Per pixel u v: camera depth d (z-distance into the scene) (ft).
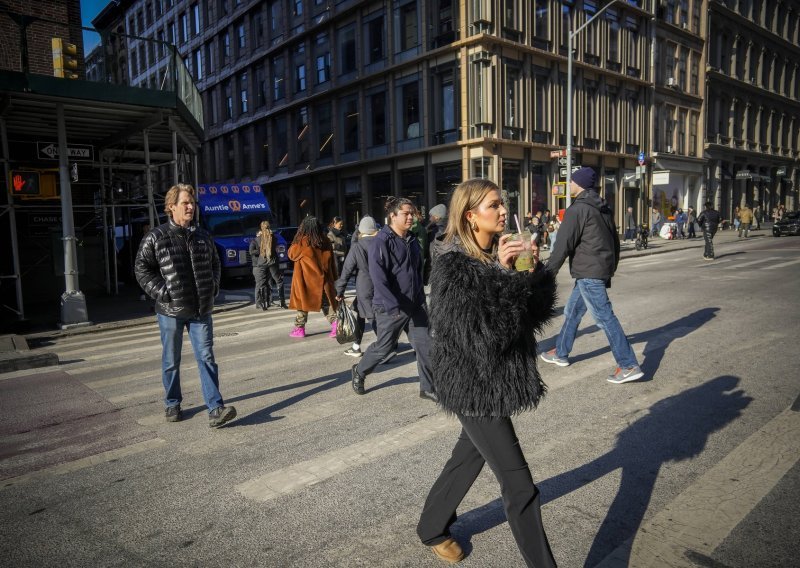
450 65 79.87
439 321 7.35
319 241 26.96
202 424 15.11
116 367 22.59
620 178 102.32
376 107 92.84
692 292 35.73
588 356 20.49
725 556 8.34
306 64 106.11
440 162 82.58
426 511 8.51
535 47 83.56
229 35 128.77
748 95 142.61
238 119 130.11
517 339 7.27
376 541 9.14
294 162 112.88
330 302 27.12
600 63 95.91
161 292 14.16
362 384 16.92
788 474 10.82
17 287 33.50
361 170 96.48
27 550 9.27
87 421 15.75
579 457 11.94
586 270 16.93
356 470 11.78
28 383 20.47
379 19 90.27
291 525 9.73
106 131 45.60
